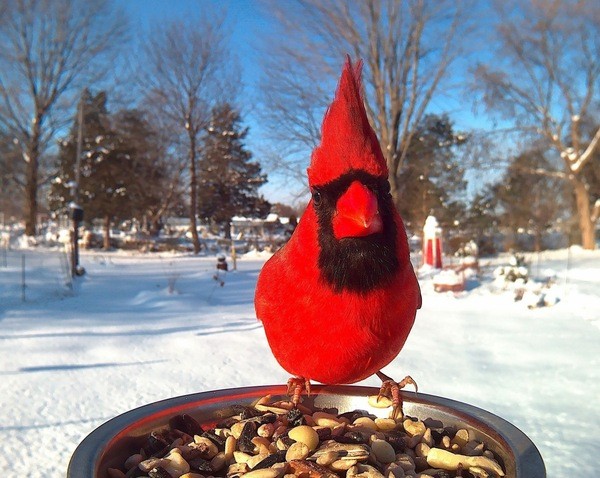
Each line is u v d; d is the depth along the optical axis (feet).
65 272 7.27
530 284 5.50
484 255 12.86
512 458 0.69
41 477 1.62
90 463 0.64
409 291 0.76
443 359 2.94
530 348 3.20
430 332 3.63
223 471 0.76
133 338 3.31
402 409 0.91
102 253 13.67
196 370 2.66
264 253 13.67
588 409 2.21
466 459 0.74
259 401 0.93
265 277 0.83
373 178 0.68
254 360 2.84
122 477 0.71
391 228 0.72
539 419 2.11
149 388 2.39
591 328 3.77
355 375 0.80
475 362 2.89
